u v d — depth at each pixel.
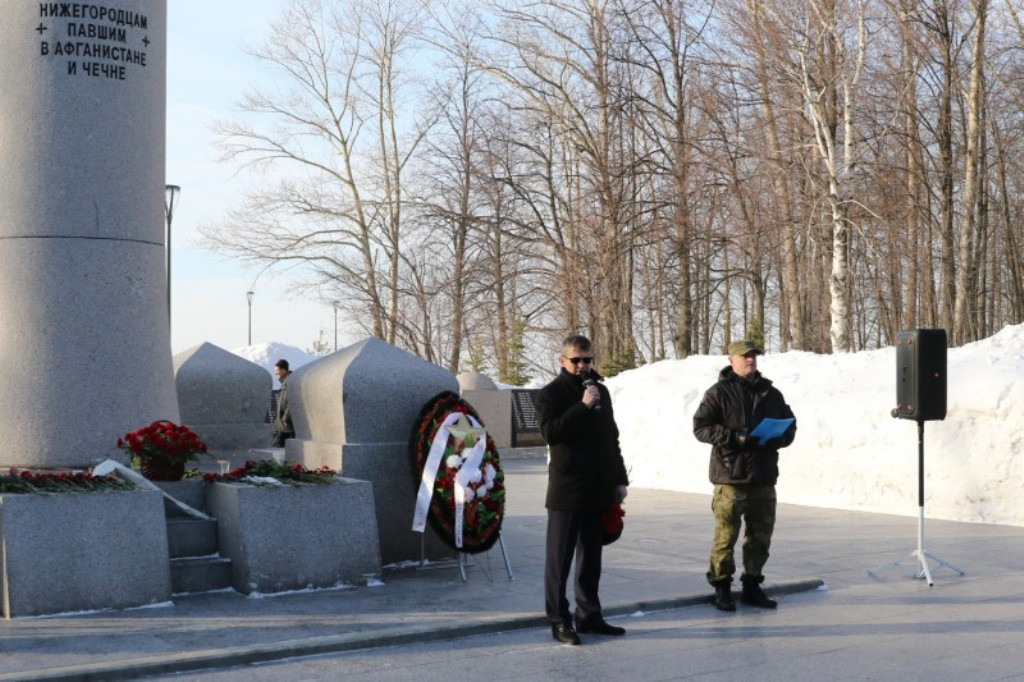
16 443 11.27
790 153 32.12
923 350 10.58
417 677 7.27
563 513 8.27
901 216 33.00
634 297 40.25
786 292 39.75
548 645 8.15
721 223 37.72
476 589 9.95
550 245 36.72
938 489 14.98
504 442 28.25
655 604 9.34
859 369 17.81
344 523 9.98
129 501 9.03
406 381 11.32
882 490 15.59
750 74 32.12
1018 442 14.32
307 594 9.65
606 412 8.37
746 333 33.91
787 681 7.15
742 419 9.14
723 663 7.61
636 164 32.41
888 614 9.16
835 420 16.17
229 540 9.76
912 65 33.09
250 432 16.11
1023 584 10.39
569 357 8.34
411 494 11.28
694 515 15.29
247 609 9.02
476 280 39.53
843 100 32.19
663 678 7.22
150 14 12.04
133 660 7.34
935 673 7.34
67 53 11.51
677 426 19.02
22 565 8.57
